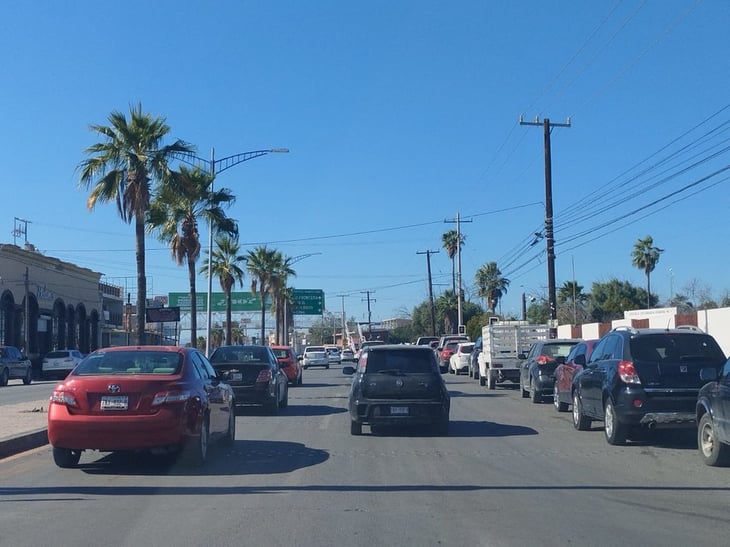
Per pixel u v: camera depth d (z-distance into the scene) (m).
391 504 9.53
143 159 27.70
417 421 15.81
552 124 36.53
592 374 15.73
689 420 13.73
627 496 9.99
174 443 11.37
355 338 73.75
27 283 51.62
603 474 11.59
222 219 37.38
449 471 11.85
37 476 11.40
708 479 11.17
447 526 8.46
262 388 19.89
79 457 12.39
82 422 11.21
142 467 12.13
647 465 12.39
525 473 11.69
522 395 26.27
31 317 55.84
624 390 13.98
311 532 8.21
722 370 11.94
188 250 36.88
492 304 80.50
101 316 71.38
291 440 15.42
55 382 46.47
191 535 8.09
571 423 18.39
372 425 16.53
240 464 12.46
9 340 52.47
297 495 10.06
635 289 68.12
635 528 8.36
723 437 11.62
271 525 8.51
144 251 28.11
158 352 12.38
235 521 8.68
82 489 10.44
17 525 8.49
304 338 143.00
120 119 27.62
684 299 53.88
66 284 62.38
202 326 91.81
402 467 12.21
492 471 11.86
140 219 28.03
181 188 28.91
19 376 42.09
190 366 12.33
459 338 48.16
